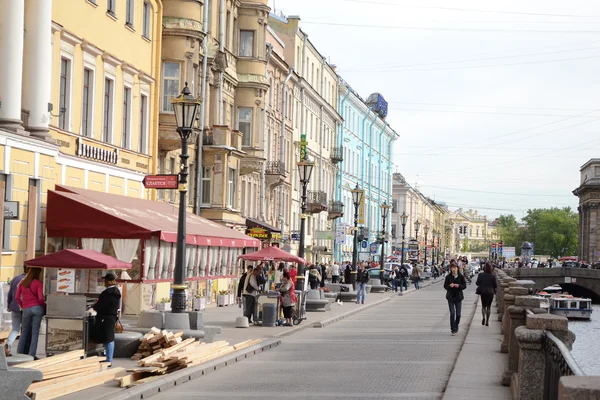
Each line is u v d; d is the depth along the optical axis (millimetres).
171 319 26312
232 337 30375
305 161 45219
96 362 19078
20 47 29703
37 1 31219
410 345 29375
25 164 30094
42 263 20953
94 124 37969
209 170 53250
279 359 24922
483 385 18375
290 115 76562
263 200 66062
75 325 20422
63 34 34281
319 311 47281
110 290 20578
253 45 60906
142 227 33219
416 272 92188
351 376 20922
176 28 47469
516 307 18297
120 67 40906
